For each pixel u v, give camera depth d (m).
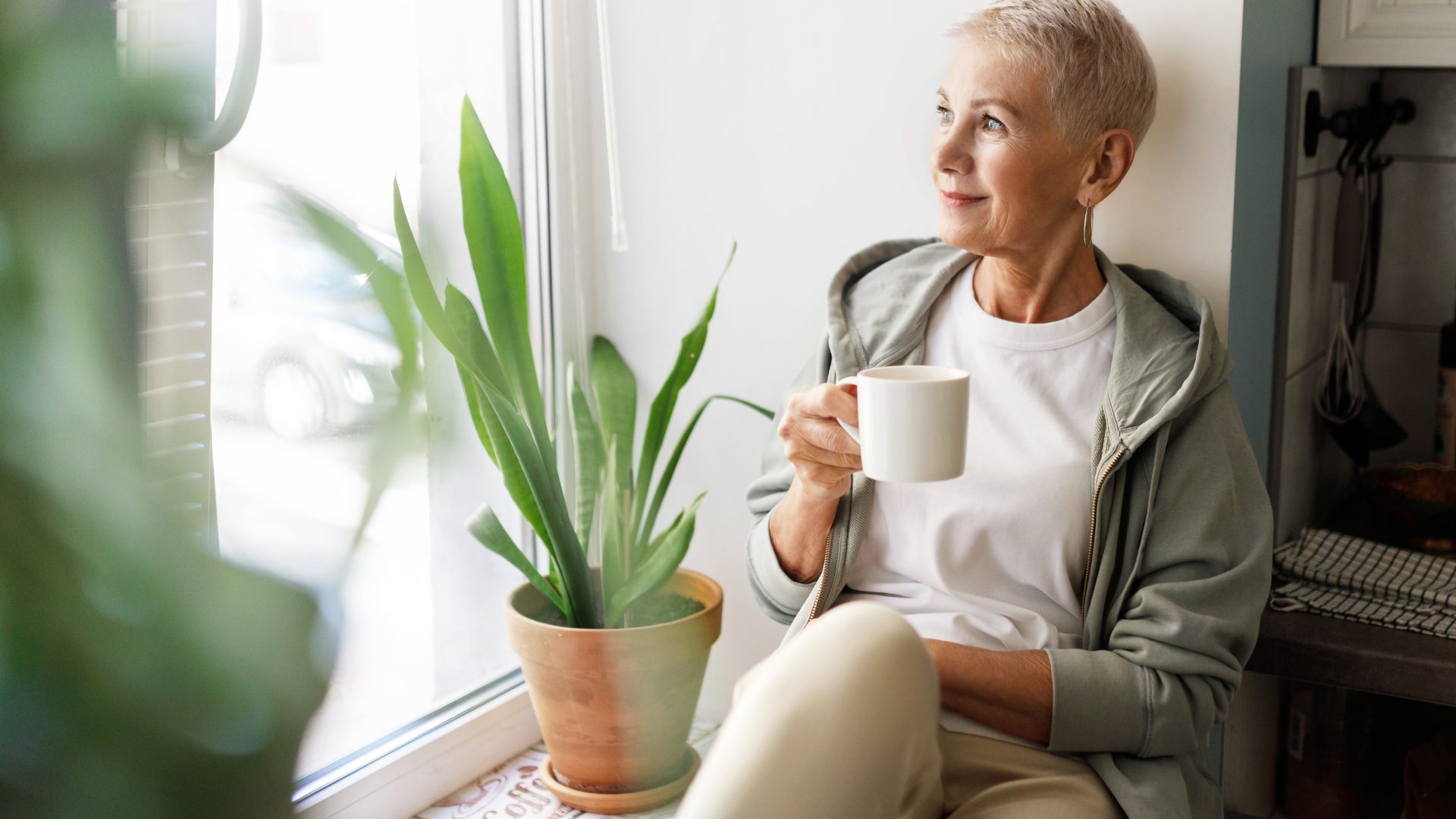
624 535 1.76
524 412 1.63
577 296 1.98
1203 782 1.31
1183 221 1.51
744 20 1.79
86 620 0.12
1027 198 1.32
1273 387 1.71
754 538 1.49
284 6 1.42
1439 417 1.92
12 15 0.12
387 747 1.72
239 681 0.13
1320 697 1.71
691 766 1.79
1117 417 1.32
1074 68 1.28
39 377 0.12
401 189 1.64
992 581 1.38
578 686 1.63
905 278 1.50
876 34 1.69
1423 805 1.61
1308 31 1.72
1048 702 1.24
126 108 0.12
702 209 1.89
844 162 1.75
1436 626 1.48
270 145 1.43
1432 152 1.92
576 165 1.95
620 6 1.89
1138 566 1.32
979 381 1.41
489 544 1.64
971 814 1.18
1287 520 1.80
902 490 1.39
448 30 1.73
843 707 0.67
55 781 0.12
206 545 0.13
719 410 1.94
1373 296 1.98
